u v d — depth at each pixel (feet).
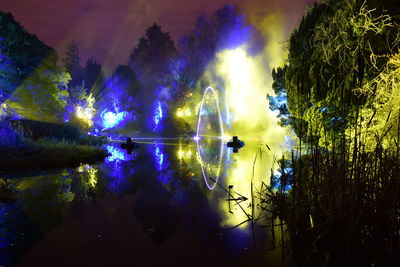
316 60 28.71
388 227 15.47
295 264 15.19
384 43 23.63
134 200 27.04
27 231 19.84
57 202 26.43
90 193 29.55
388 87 20.34
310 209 18.72
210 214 22.90
